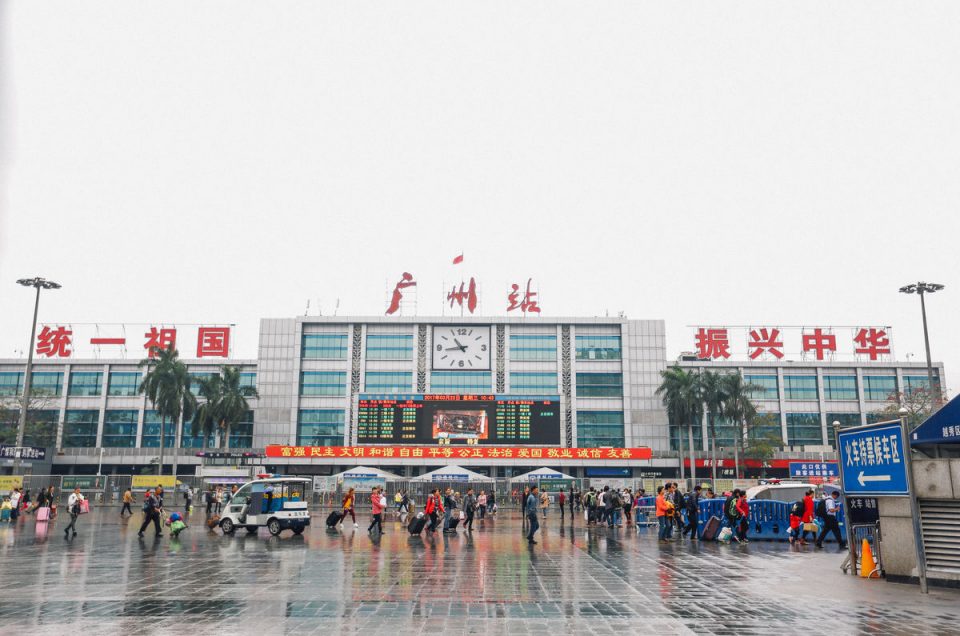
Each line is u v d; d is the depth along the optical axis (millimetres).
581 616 9461
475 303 78875
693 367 80500
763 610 9938
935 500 12312
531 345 77125
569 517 38469
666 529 22250
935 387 64750
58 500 48125
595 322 77812
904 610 9984
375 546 20000
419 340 76812
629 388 76062
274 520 23844
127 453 77938
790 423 79938
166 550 18812
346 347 76938
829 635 8391
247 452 75125
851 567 14023
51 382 81500
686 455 75188
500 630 8578
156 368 67250
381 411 66625
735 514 21234
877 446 13344
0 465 66750
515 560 16250
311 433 74875
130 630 8523
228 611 9750
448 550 18750
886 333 80812
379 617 9344
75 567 14961
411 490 50812
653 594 11328
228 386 70500
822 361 81375
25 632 8414
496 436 66438
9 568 14812
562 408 74812
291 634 8312
